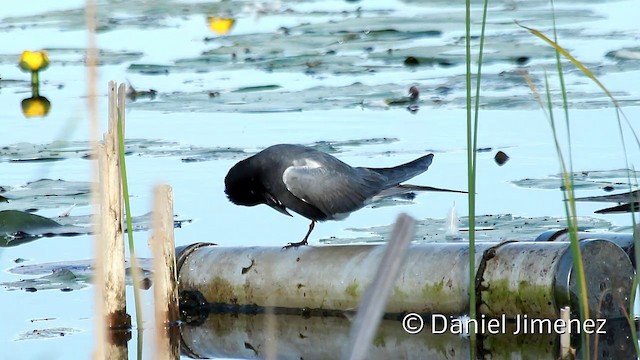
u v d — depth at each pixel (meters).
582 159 14.93
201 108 18.44
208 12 26.31
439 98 18.53
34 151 16.02
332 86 19.77
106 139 10.20
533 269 9.88
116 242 10.23
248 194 11.64
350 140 16.11
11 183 14.60
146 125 17.52
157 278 10.46
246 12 26.52
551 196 13.46
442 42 22.59
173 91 19.75
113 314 10.23
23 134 17.02
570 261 9.70
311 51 22.45
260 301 10.88
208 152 15.66
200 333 10.42
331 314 10.65
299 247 11.01
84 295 10.87
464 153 15.47
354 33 23.44
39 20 25.47
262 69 21.44
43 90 19.73
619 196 13.00
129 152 15.87
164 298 10.48
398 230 3.89
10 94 19.55
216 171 14.95
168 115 18.22
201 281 11.07
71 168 15.33
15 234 12.72
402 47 22.22
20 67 20.41
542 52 20.97
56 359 9.23
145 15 26.50
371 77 20.33
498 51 21.20
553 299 9.77
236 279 10.93
